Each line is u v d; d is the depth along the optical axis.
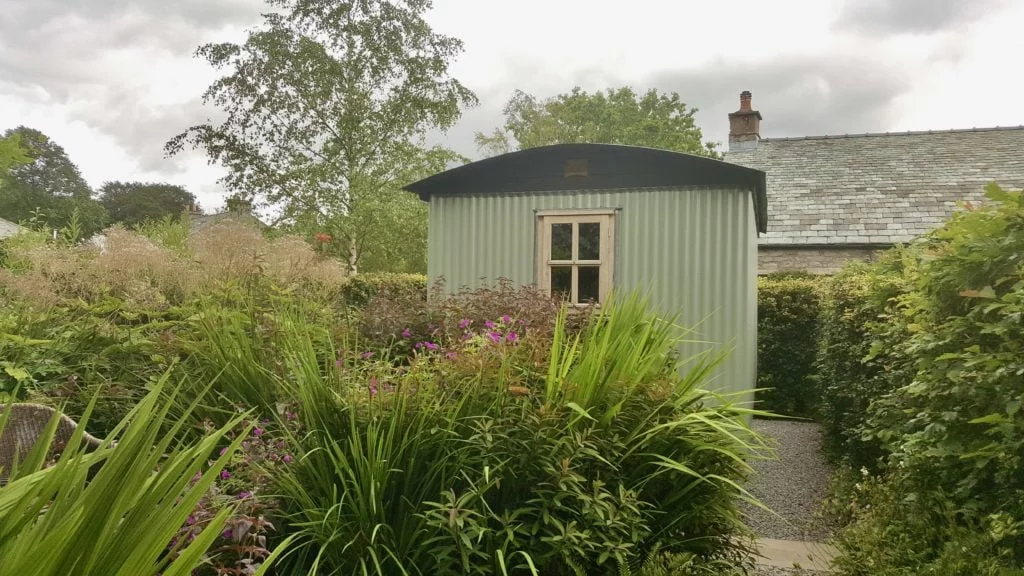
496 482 2.26
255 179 16.52
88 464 1.01
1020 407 2.28
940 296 3.01
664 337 3.31
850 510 3.77
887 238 11.61
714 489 2.75
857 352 4.96
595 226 6.76
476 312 4.22
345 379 2.79
